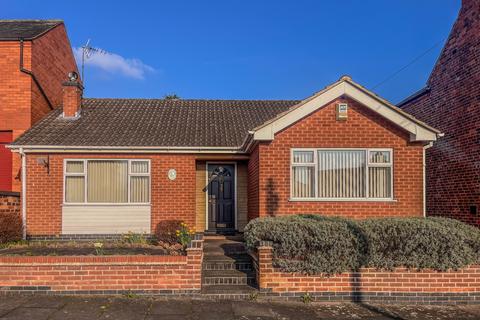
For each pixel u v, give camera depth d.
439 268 7.59
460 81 11.96
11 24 16.44
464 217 11.60
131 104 16.47
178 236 9.84
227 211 13.23
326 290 7.63
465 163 11.61
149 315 6.56
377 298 7.60
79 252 9.04
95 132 13.20
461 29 11.98
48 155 12.13
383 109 10.61
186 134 13.46
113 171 12.33
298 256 7.68
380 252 7.64
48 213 12.05
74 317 6.39
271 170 10.62
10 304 6.98
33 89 14.22
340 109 10.65
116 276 7.61
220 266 8.59
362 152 10.74
